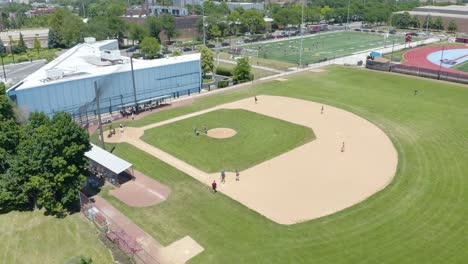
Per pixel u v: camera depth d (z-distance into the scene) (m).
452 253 40.00
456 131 72.81
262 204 49.69
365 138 70.38
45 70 85.94
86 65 92.75
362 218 46.34
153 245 42.06
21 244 42.59
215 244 42.16
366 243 41.81
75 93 79.94
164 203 50.41
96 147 61.72
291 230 44.25
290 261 39.28
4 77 118.62
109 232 44.28
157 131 75.19
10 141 50.41
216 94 100.00
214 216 47.34
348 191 52.53
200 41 186.62
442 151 64.50
